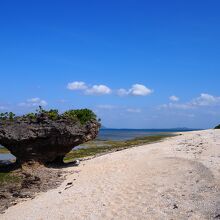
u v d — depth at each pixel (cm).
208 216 1653
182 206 1822
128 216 1802
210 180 2156
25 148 3095
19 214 2023
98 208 1967
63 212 1966
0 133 3039
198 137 4231
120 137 11538
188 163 2650
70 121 3142
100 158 3388
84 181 2616
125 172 2716
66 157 4416
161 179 2366
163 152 3244
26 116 3130
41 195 2386
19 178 2845
